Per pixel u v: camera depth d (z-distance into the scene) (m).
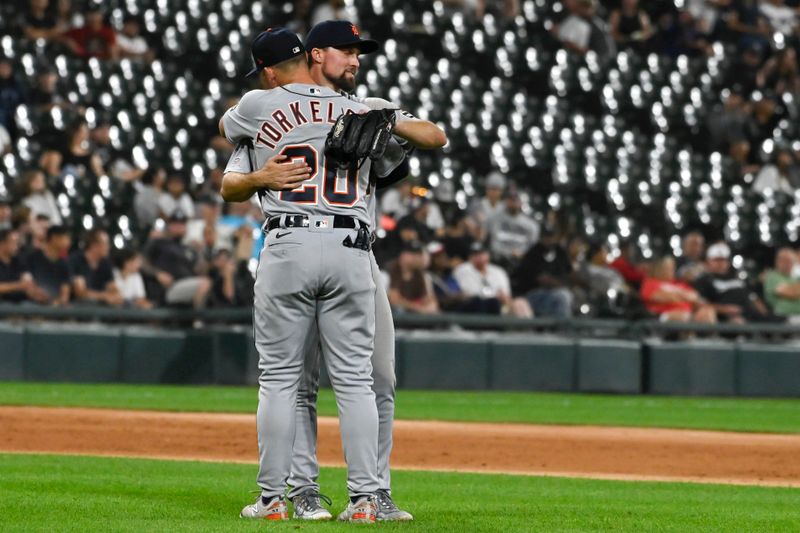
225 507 17.92
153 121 61.59
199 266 50.69
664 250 61.94
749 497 22.20
